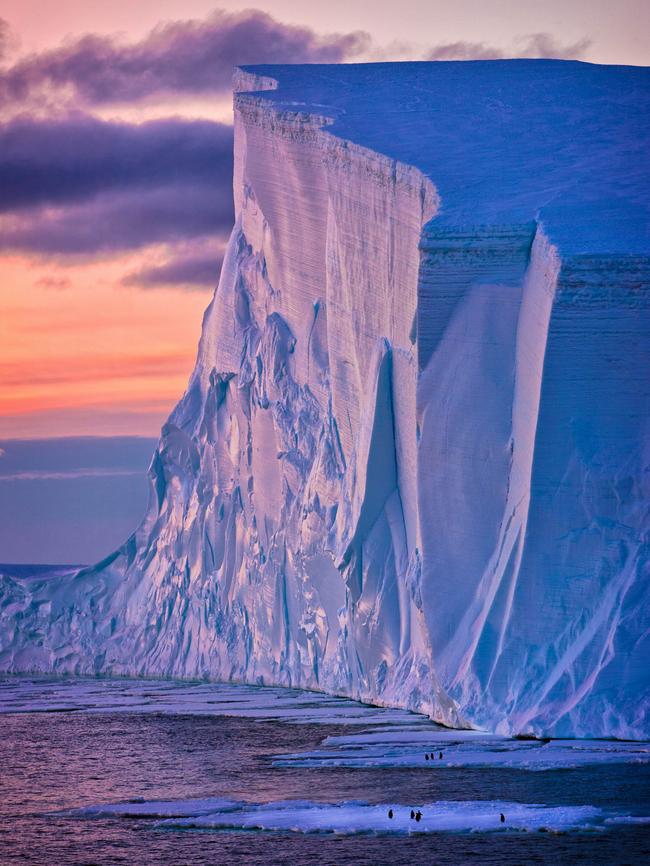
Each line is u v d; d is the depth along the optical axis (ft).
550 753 326.03
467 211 410.31
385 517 480.23
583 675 353.10
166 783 332.60
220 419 635.25
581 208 397.80
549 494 369.91
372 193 474.90
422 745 355.56
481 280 406.62
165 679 652.07
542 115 485.97
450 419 407.23
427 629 400.06
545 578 367.04
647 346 367.66
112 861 253.65
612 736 340.39
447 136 476.13
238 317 615.57
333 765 338.34
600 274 368.68
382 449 476.13
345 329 510.17
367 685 487.61
